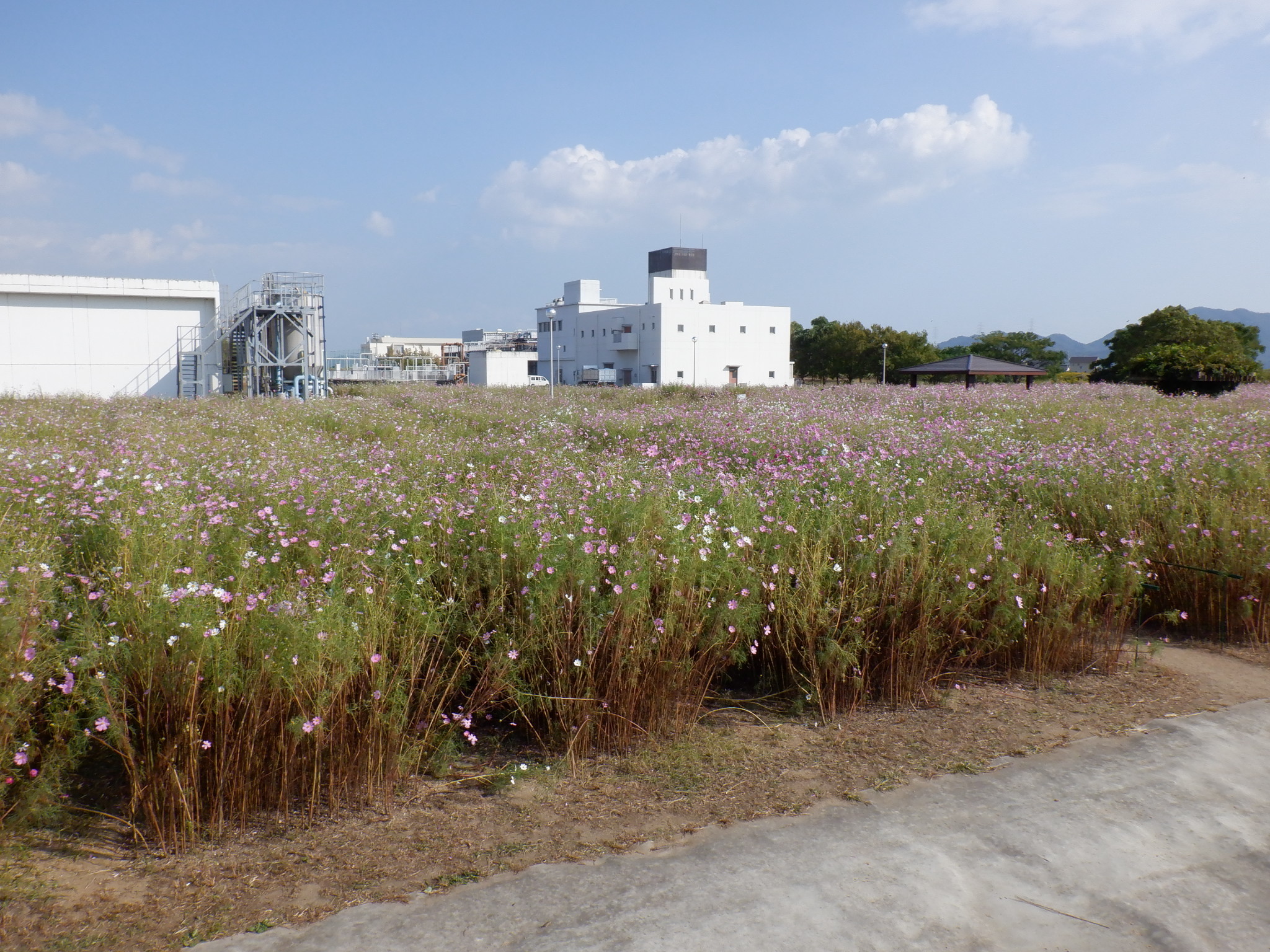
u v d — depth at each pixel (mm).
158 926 2486
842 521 5234
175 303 31812
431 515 4969
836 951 2389
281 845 2977
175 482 5902
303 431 13055
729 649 4309
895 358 73938
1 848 2824
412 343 117500
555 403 21859
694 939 2436
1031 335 81000
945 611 4582
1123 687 4586
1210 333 56688
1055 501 6961
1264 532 5617
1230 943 2453
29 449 7730
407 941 2420
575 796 3367
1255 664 4996
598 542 4246
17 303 29562
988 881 2750
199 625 3076
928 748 3811
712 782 3484
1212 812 3215
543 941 2424
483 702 3811
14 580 3244
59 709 3088
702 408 18453
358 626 3559
